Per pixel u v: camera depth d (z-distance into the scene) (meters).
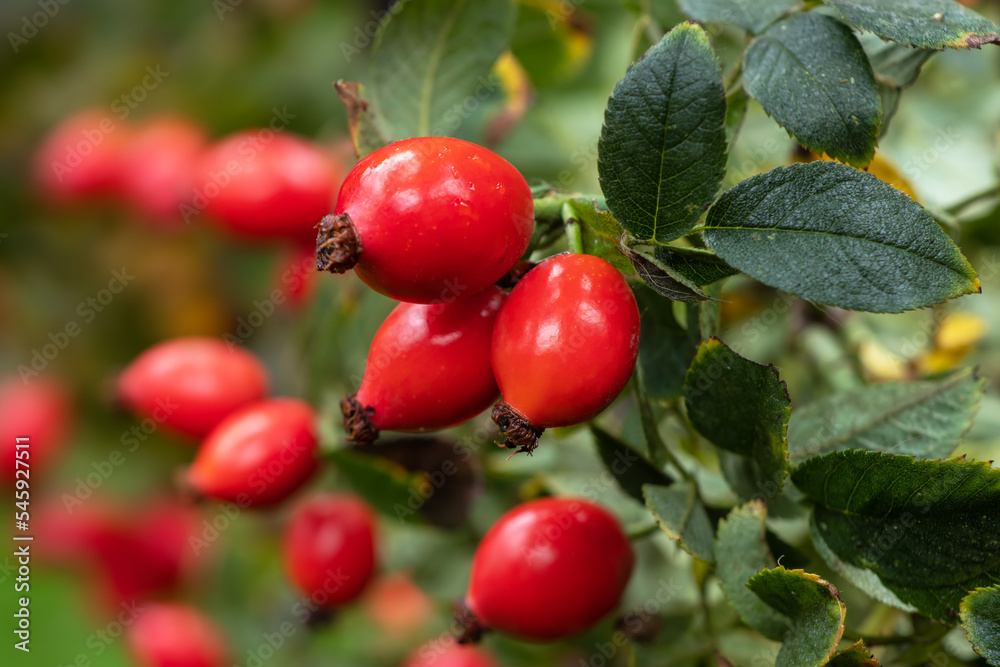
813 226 0.23
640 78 0.23
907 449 0.26
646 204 0.24
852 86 0.24
